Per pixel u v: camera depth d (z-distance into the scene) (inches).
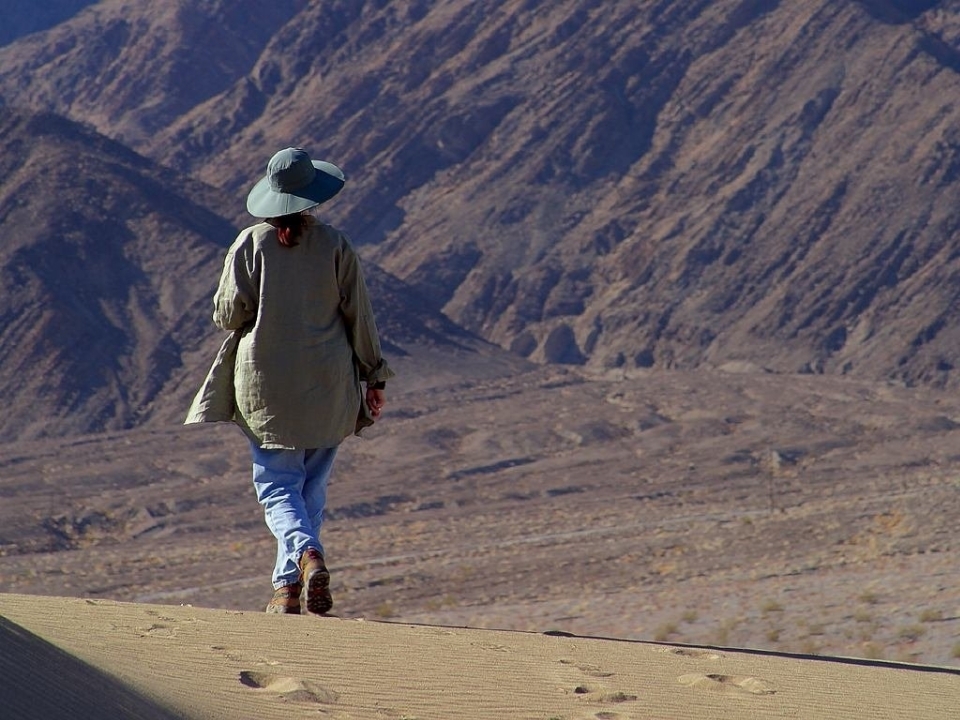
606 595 2790.4
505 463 6441.9
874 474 5684.1
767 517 4355.3
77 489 5979.3
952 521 3503.9
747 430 6968.5
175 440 7076.8
